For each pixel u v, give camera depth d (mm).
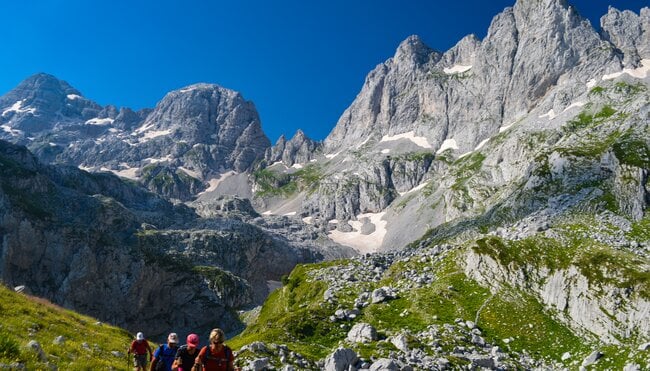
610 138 137375
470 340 56219
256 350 43250
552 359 54094
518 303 64875
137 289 199125
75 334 35656
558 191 119125
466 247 83562
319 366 43344
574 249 72938
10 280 179375
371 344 52062
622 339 54094
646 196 90750
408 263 87500
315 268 103688
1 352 20422
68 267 190000
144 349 28922
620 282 59531
